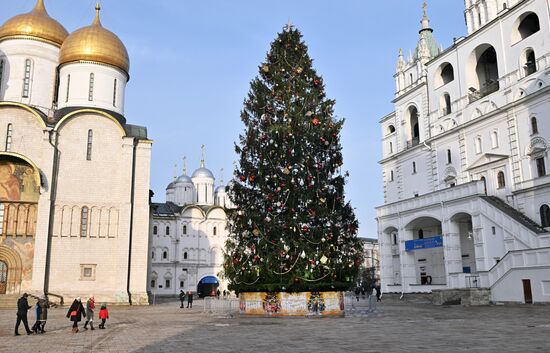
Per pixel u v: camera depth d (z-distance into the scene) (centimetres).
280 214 2552
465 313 2627
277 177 2555
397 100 5684
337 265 2533
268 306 2581
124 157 4244
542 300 2962
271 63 2855
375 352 1259
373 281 10294
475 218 3834
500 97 4238
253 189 2648
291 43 2881
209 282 8219
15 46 4812
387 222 5006
